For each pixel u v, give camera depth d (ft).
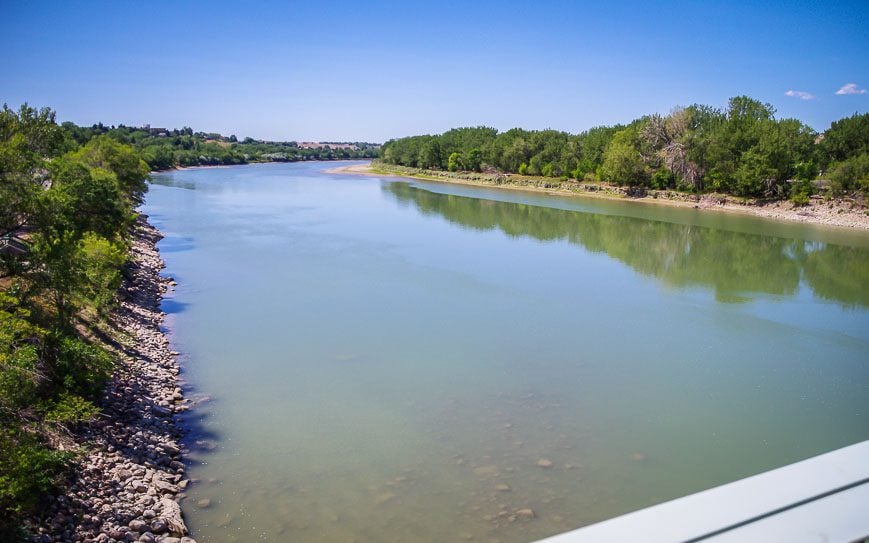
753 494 5.60
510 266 117.39
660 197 242.58
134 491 40.32
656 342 76.59
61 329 52.01
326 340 74.08
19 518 33.50
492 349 72.59
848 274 117.80
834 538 5.16
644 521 5.22
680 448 50.90
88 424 45.65
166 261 115.03
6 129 56.08
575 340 76.48
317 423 53.36
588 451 49.88
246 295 92.73
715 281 109.81
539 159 331.36
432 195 267.39
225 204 214.48
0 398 36.29
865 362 71.10
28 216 53.42
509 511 41.39
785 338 78.95
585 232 162.91
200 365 65.51
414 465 46.98
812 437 53.52
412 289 98.43
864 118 239.91
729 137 223.51
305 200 235.40
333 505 41.52
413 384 62.03
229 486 43.47
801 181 205.77
